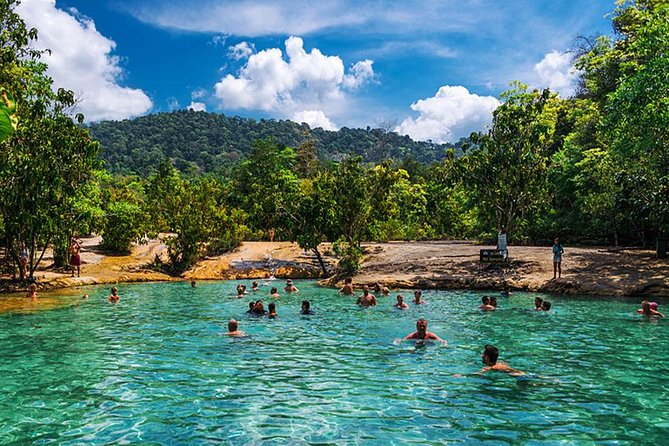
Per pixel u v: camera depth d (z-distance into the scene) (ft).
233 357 33.09
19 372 29.37
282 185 140.67
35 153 68.33
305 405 23.30
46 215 68.59
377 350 34.91
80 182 80.07
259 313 51.24
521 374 28.22
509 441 18.80
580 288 63.41
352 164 97.40
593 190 106.11
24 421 21.45
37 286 74.38
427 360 31.89
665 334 39.22
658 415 21.49
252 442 18.98
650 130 64.90
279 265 100.68
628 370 28.89
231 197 211.20
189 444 18.85
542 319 46.47
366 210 95.40
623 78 75.82
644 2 92.27
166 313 52.37
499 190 88.99
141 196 202.08
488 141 88.07
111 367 30.58
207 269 97.14
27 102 69.41
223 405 23.38
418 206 199.82
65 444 18.94
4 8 65.05
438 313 50.75
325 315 50.31
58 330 42.96
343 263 85.15
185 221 97.76
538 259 79.46
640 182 75.51
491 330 41.57
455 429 20.08
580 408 22.45
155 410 22.75
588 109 121.39
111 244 104.12
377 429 20.20
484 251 79.66
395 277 77.51
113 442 19.10
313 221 93.45
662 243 75.41
